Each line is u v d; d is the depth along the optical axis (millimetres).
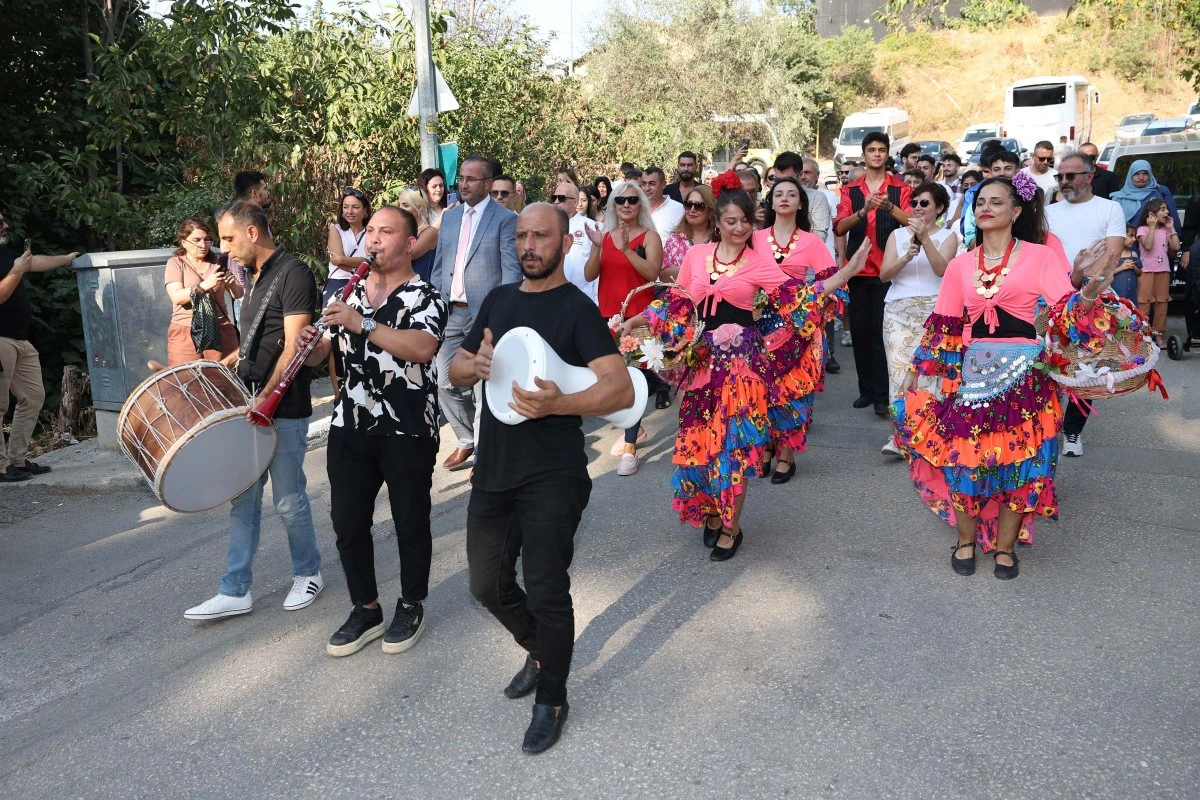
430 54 9492
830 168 40125
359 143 11195
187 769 3621
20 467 7285
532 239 3512
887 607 4578
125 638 4781
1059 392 4809
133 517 6527
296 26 10688
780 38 36500
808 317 5160
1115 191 11148
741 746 3525
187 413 4309
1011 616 4434
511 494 3541
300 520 4859
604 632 4457
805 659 4117
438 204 8828
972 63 47500
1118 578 4793
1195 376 9102
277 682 4199
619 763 3471
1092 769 3299
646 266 6914
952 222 6684
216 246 7391
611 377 3443
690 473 5254
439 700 3963
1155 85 43656
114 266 7594
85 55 11164
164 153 11258
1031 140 32062
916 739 3512
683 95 34875
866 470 6660
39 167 10016
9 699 4277
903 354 6652
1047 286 4609
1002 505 4809
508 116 14109
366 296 4145
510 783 3396
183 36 9703
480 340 3744
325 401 9031
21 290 7121
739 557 5258
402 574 4375
